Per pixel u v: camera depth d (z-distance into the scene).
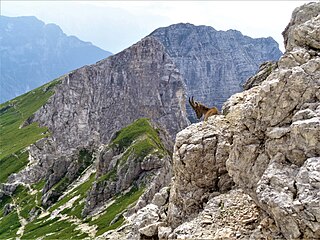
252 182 28.72
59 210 184.75
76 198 190.75
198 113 43.41
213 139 36.41
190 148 36.56
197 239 29.17
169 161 181.62
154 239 38.06
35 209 199.50
